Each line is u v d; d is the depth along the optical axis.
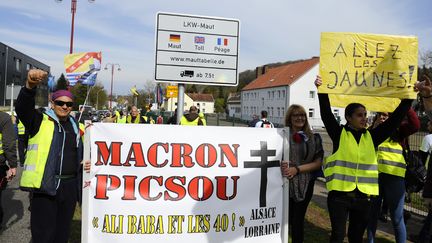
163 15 5.07
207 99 102.31
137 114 12.95
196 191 3.63
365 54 4.28
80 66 8.20
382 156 4.72
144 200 3.53
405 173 5.04
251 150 3.79
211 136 3.68
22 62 62.75
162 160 3.57
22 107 3.52
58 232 3.82
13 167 5.29
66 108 3.80
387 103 4.52
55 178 3.68
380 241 5.56
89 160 3.46
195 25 5.15
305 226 6.18
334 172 3.86
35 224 3.64
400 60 4.29
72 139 3.85
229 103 96.75
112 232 3.48
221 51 5.25
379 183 4.75
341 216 3.78
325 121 4.15
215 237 3.65
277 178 3.89
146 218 3.53
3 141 5.20
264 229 3.82
